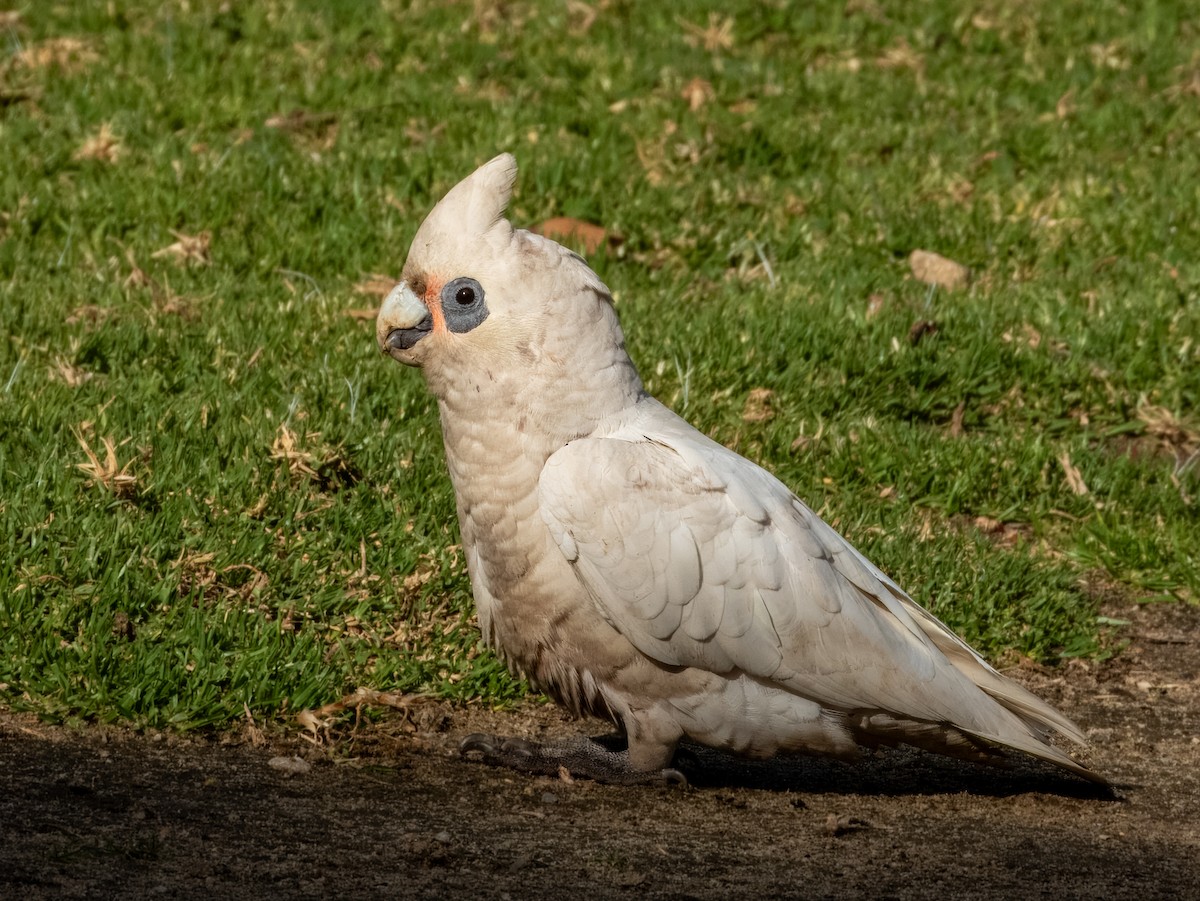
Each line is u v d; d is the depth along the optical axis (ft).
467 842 21.95
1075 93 66.08
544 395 24.07
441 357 24.43
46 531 29.35
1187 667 33.09
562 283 24.26
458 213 24.34
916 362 43.19
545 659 25.16
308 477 33.40
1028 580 34.40
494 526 24.48
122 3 65.77
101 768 23.63
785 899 20.56
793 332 43.19
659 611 23.77
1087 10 76.38
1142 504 38.99
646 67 64.39
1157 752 28.76
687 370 40.93
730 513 24.06
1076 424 42.70
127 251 44.88
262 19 65.00
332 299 42.75
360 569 30.76
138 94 56.39
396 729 26.99
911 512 37.09
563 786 25.25
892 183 55.47
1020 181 57.72
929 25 72.08
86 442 33.04
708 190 53.11
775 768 27.48
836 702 24.50
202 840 20.88
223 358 38.58
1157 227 53.36
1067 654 33.12
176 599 28.78
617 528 23.59
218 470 32.71
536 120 57.93
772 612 24.02
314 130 55.83
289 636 28.09
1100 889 21.81
